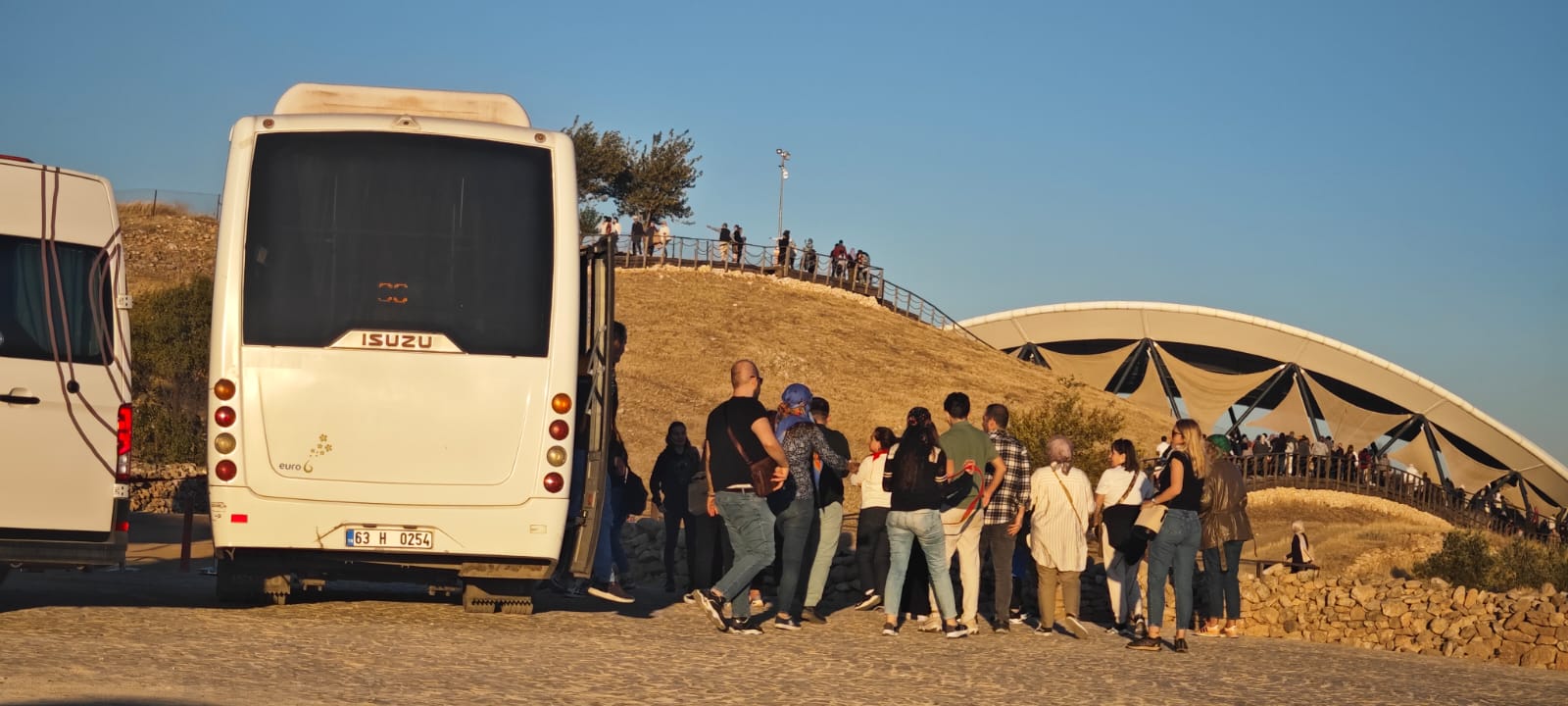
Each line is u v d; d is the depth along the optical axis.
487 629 10.39
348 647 8.74
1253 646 12.67
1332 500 43.56
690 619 12.38
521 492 10.44
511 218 10.62
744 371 11.41
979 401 54.66
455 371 10.38
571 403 10.59
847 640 11.20
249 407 10.13
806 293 65.88
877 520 14.09
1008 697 8.29
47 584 12.85
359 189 10.44
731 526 11.38
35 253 9.72
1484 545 27.62
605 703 7.13
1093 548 18.44
